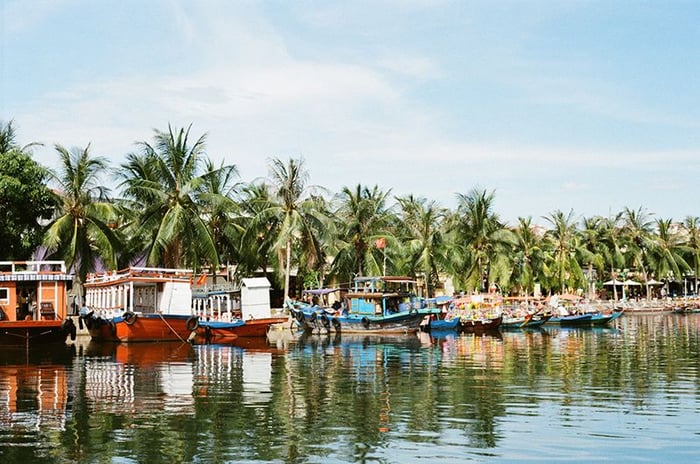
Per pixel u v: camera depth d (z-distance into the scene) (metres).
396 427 17.88
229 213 58.91
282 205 56.97
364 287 57.47
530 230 81.62
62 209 48.22
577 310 73.62
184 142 50.44
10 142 47.47
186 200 50.22
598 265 91.12
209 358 33.19
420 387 24.03
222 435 17.00
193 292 50.88
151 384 24.41
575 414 19.44
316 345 41.72
